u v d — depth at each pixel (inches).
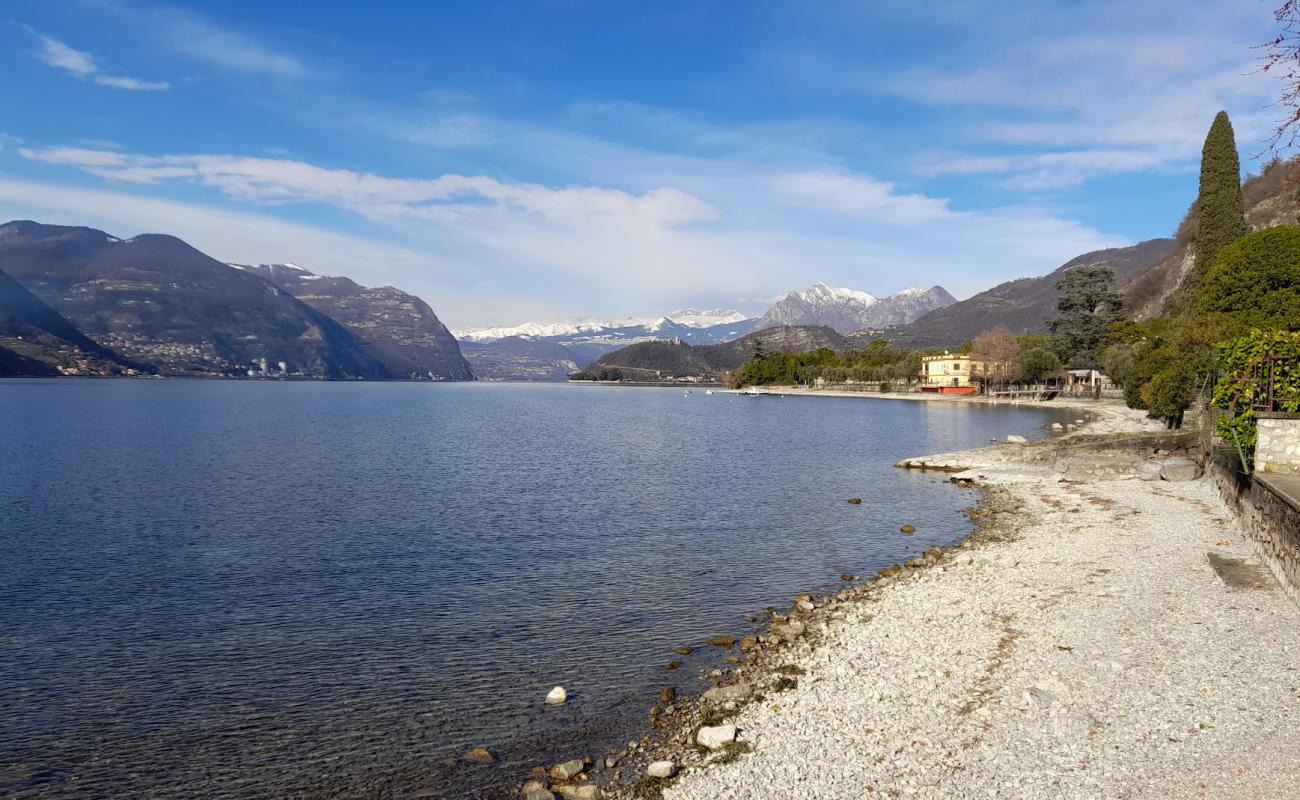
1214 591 757.3
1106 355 5595.5
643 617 877.2
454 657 761.6
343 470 2329.0
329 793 514.3
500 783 519.2
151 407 5984.3
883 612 816.9
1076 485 1662.2
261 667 744.3
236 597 987.9
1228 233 3944.4
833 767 476.1
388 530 1406.3
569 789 492.1
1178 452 1927.9
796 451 2837.1
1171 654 595.8
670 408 6786.4
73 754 575.8
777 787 458.6
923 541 1248.8
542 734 587.8
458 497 1790.1
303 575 1092.5
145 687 698.2
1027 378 6584.6
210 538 1348.4
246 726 617.6
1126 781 420.2
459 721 616.4
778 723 555.5
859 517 1476.4
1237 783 404.2
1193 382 2304.4
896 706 558.9
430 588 1018.1
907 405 6555.1
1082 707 519.8
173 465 2455.7
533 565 1135.0
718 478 2091.5
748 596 953.5
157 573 1110.4
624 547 1246.9
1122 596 772.0
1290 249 2891.2
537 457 2687.0
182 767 554.3
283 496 1820.9
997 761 459.5
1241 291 2967.5
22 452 2819.9
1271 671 538.9
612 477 2133.4
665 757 532.4
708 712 597.3
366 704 654.5
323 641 815.7
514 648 782.5
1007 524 1310.3
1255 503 903.1
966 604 808.3
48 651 795.4
